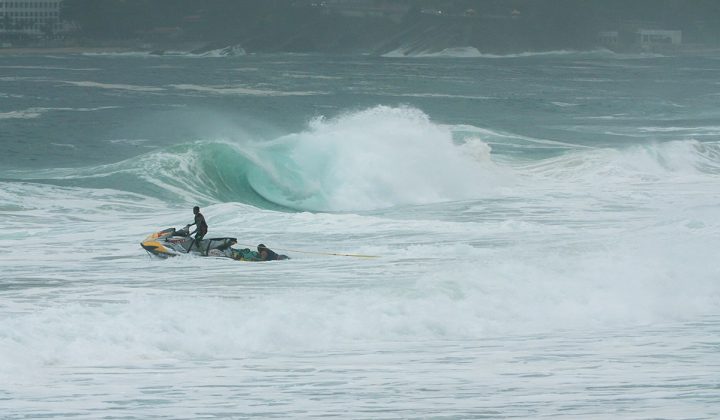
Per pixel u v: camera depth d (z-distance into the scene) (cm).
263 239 10025
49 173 17775
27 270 8125
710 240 8381
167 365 4462
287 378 4188
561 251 7888
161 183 15050
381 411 3591
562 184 16162
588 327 5525
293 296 6088
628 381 4059
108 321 5041
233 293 6769
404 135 16038
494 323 5559
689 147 18538
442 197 14862
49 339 4709
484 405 3656
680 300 6194
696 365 4397
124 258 8925
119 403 3728
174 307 5453
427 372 4297
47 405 3691
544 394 3831
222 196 15288
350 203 14888
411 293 6053
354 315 5494
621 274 6731
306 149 15875
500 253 8144
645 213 12238
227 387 4016
